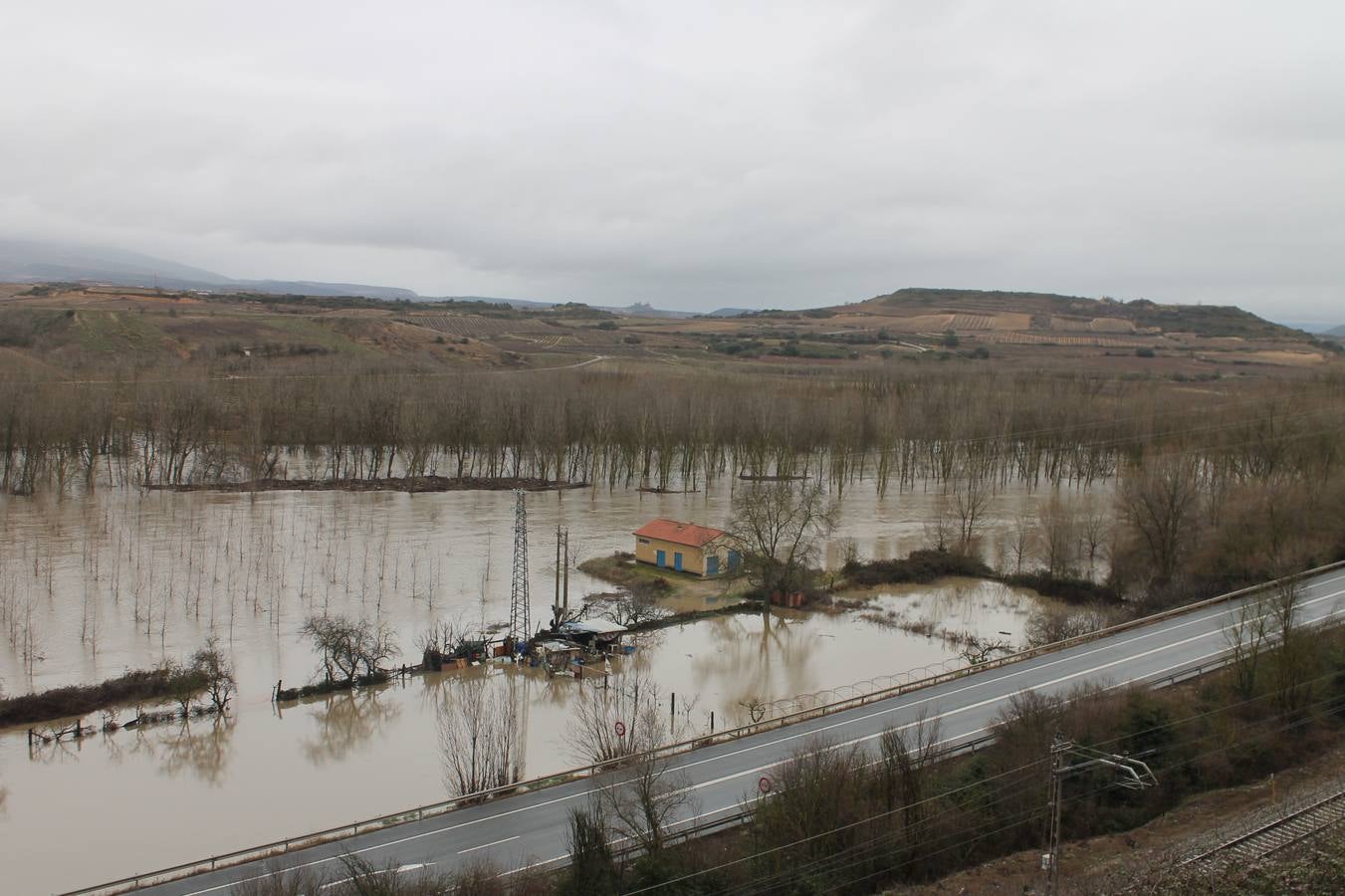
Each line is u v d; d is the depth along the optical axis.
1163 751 57.06
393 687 76.69
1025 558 116.94
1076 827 52.22
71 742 65.50
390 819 51.50
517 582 99.75
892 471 185.38
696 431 167.50
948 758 56.19
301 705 72.69
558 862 45.12
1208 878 45.03
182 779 60.53
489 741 57.53
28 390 152.75
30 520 124.19
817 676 79.38
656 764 56.50
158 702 71.69
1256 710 64.12
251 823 54.56
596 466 166.88
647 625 92.31
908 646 87.81
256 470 154.88
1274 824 50.22
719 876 42.62
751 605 99.25
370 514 136.50
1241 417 152.50
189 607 91.00
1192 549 104.25
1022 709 55.78
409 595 98.44
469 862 44.50
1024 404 176.50
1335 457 134.38
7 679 73.56
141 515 129.38
